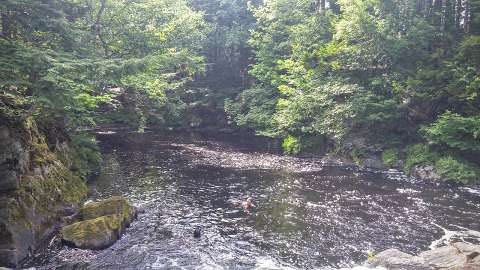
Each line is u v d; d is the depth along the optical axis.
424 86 28.48
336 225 17.23
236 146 39.62
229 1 50.97
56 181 17.22
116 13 28.47
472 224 17.39
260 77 42.97
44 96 13.63
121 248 14.52
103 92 24.27
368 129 31.62
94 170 25.12
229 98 48.25
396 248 14.91
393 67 31.06
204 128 51.78
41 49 15.56
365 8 32.69
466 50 27.36
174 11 33.72
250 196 21.47
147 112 33.94
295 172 27.72
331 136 33.38
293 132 36.53
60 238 14.66
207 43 49.34
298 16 41.38
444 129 25.78
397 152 29.30
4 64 13.16
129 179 24.58
